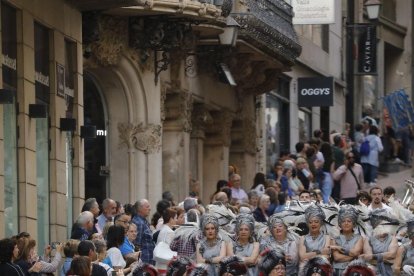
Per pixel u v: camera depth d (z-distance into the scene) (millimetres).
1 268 22938
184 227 26359
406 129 57844
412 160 54750
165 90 36875
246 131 44469
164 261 26312
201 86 40031
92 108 35438
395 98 57969
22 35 27828
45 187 29297
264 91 44281
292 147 51531
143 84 35438
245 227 25656
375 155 49531
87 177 35562
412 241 25938
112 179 35625
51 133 29609
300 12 45750
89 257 23125
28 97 28062
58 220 29656
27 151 27859
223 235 25891
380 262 26078
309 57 53344
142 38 34625
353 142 51156
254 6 39625
